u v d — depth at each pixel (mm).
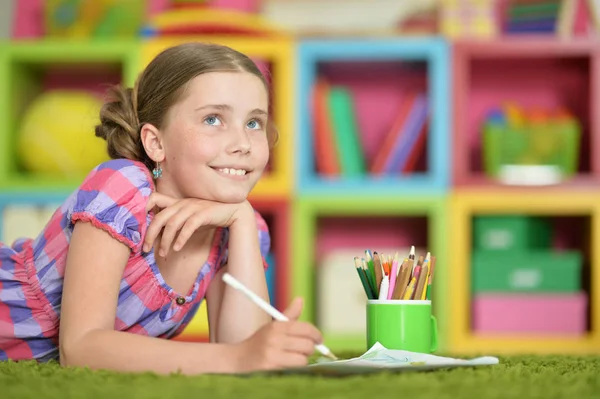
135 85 1450
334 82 3498
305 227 3041
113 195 1288
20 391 862
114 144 1453
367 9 3338
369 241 3475
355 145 3150
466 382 936
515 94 3467
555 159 3119
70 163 3100
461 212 3021
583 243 3281
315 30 3342
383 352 1241
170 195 1403
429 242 3240
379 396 823
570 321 3039
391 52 3096
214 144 1329
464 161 3082
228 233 1499
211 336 1526
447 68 3080
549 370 1160
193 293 1467
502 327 3041
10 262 1479
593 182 3025
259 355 1033
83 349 1149
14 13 3480
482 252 3111
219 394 830
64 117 3107
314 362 1448
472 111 3480
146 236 1317
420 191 3035
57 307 1477
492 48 3109
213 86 1327
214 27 3107
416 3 3334
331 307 3082
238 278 1415
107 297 1231
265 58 3109
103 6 3314
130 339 1130
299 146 3061
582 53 3141
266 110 1389
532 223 3264
